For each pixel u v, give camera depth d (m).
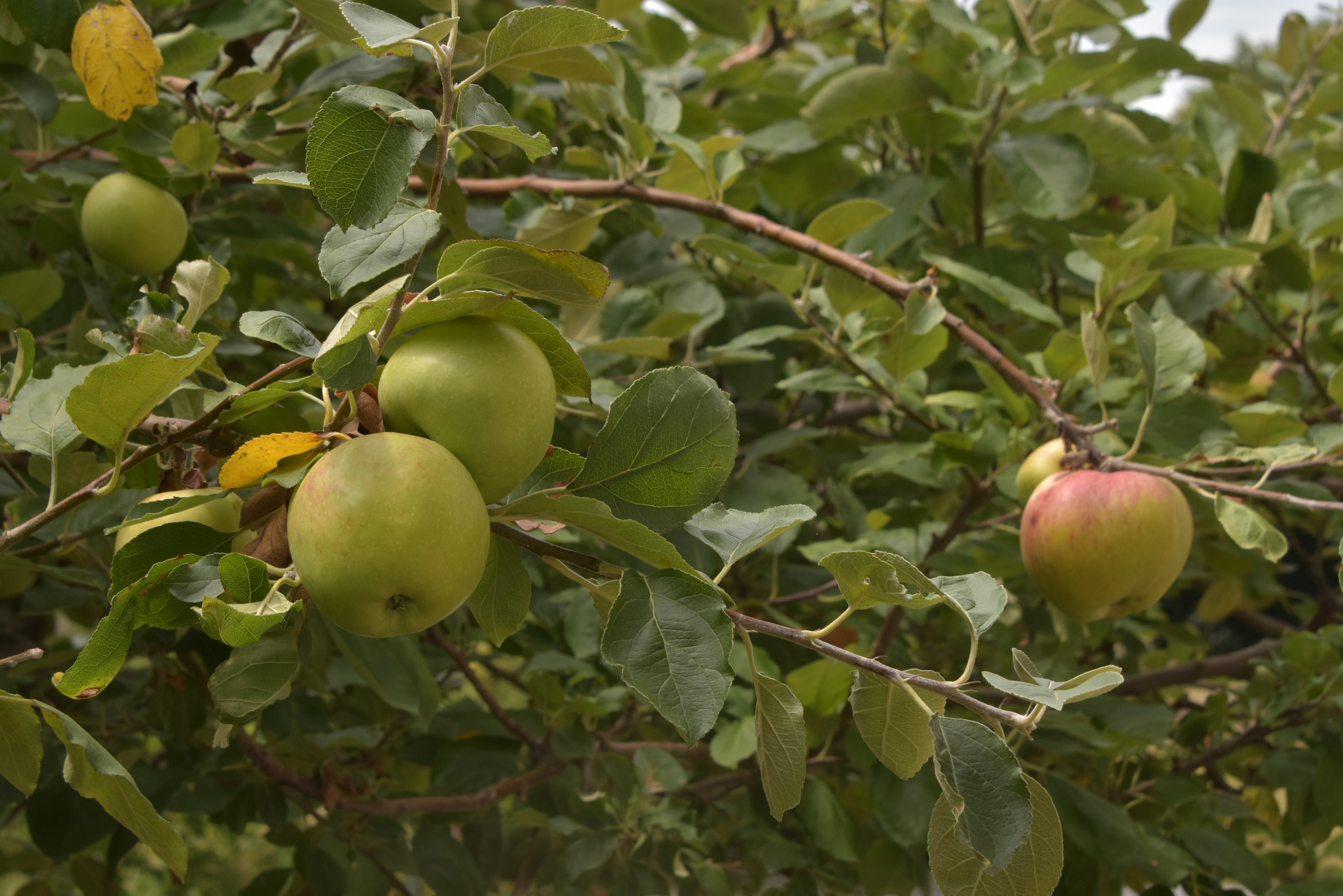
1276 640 2.94
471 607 1.15
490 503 0.97
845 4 3.37
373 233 0.88
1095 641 2.80
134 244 1.93
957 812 0.89
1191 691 4.34
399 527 0.85
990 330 2.69
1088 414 2.50
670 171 2.46
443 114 0.88
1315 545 3.92
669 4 3.15
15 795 2.24
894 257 2.89
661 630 0.92
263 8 2.27
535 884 2.62
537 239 2.37
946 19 2.59
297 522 0.88
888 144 3.24
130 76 1.51
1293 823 2.83
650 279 2.87
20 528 1.08
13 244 2.34
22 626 2.88
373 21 0.87
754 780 2.63
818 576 2.82
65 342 2.32
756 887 2.73
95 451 1.72
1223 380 3.29
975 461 2.33
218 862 5.30
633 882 2.42
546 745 2.53
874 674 1.03
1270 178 2.94
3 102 2.33
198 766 2.40
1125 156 2.83
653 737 2.90
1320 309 3.18
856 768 2.44
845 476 2.75
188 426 1.05
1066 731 2.44
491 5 2.14
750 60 3.60
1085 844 2.23
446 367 0.91
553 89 2.80
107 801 0.98
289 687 0.96
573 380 1.04
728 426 1.04
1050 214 2.51
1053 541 1.74
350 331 0.85
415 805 2.33
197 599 0.89
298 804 2.57
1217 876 2.55
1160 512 1.68
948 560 2.30
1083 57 2.53
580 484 1.04
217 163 2.07
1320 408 3.29
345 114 0.84
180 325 1.09
